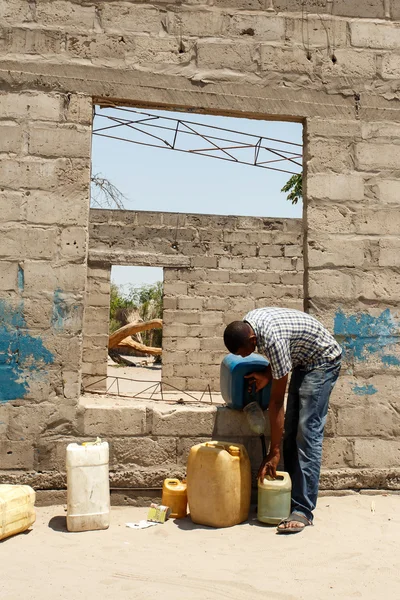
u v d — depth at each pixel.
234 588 3.15
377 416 5.02
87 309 11.79
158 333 23.22
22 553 3.62
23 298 4.72
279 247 12.38
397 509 4.62
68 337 4.74
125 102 5.04
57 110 4.88
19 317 4.71
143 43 5.02
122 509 4.62
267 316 4.23
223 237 12.30
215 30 5.12
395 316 5.13
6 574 3.29
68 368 4.72
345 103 5.25
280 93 5.16
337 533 4.07
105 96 4.95
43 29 4.93
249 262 12.32
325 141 5.19
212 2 5.14
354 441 4.97
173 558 3.58
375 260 5.15
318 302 5.05
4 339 4.67
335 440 4.95
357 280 5.11
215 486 4.17
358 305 5.10
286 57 5.20
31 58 4.89
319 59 5.24
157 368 19.91
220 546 3.80
